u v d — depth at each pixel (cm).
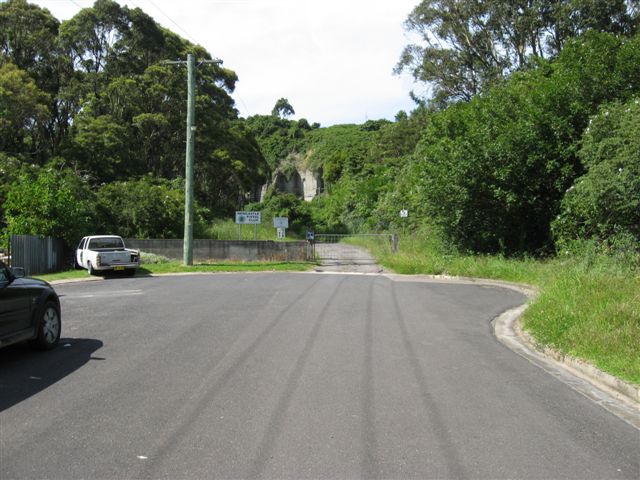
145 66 4884
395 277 2325
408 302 1480
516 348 963
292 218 6600
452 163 2719
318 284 1908
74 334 1009
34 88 3731
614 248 1784
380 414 596
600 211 1855
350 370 773
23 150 4131
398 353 884
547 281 1541
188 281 2020
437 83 4891
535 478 450
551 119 2494
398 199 4631
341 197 7200
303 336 997
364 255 3269
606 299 1070
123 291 1681
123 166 4203
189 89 2616
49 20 4450
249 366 788
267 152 12138
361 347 919
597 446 521
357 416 588
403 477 447
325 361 822
